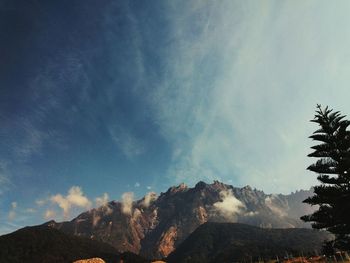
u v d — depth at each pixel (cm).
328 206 3656
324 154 3675
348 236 3706
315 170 3669
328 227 3694
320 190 3531
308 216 3775
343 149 3616
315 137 3750
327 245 3862
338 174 3569
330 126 3678
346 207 3459
